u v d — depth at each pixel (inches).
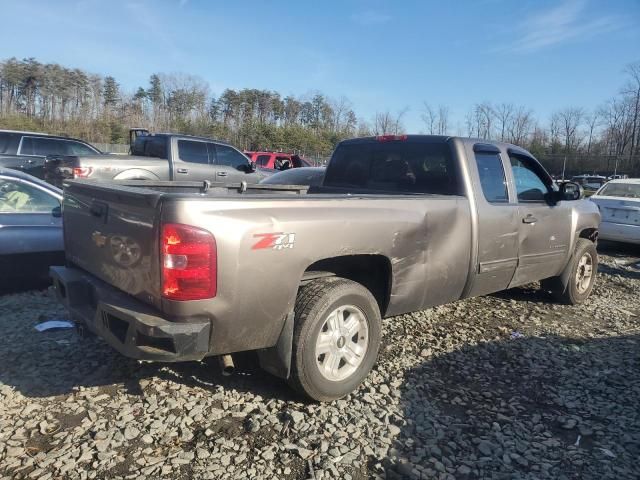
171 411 132.5
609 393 159.0
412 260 157.2
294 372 133.4
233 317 119.3
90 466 110.1
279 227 123.6
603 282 325.7
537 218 211.9
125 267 127.1
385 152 208.5
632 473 119.2
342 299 138.5
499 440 129.4
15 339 172.1
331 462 115.4
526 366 176.7
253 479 108.7
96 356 161.6
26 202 224.8
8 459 111.0
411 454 121.4
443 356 179.9
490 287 195.6
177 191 177.3
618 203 439.8
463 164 183.3
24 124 2187.5
